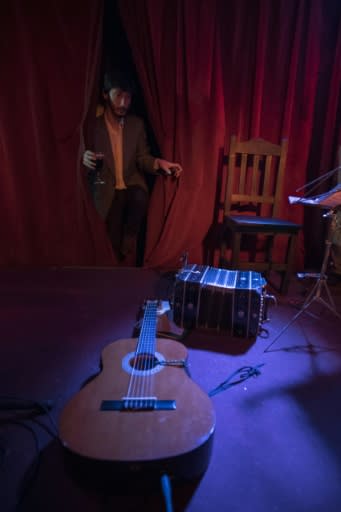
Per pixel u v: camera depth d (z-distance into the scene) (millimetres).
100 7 2102
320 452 997
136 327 1675
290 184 2574
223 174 2531
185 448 773
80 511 805
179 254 2590
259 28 2229
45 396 1196
